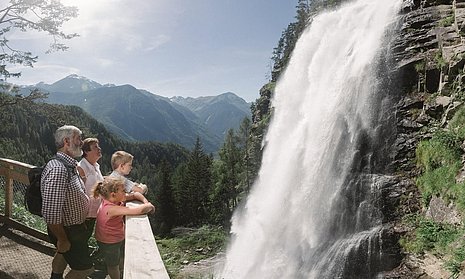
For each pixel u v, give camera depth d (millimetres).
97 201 3975
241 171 59312
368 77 15602
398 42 15672
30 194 3473
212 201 58656
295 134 20969
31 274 4719
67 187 3359
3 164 6359
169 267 11977
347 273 10938
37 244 5715
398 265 9734
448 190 9664
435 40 14570
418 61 14258
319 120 17797
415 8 17484
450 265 8117
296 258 13797
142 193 4242
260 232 18172
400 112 13648
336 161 15008
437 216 9828
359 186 12922
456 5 14711
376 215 11594
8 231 6156
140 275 2137
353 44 19625
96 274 4672
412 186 11523
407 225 10508
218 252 23219
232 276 16438
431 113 12734
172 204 56500
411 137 12758
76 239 3518
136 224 3131
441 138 10891
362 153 13945
